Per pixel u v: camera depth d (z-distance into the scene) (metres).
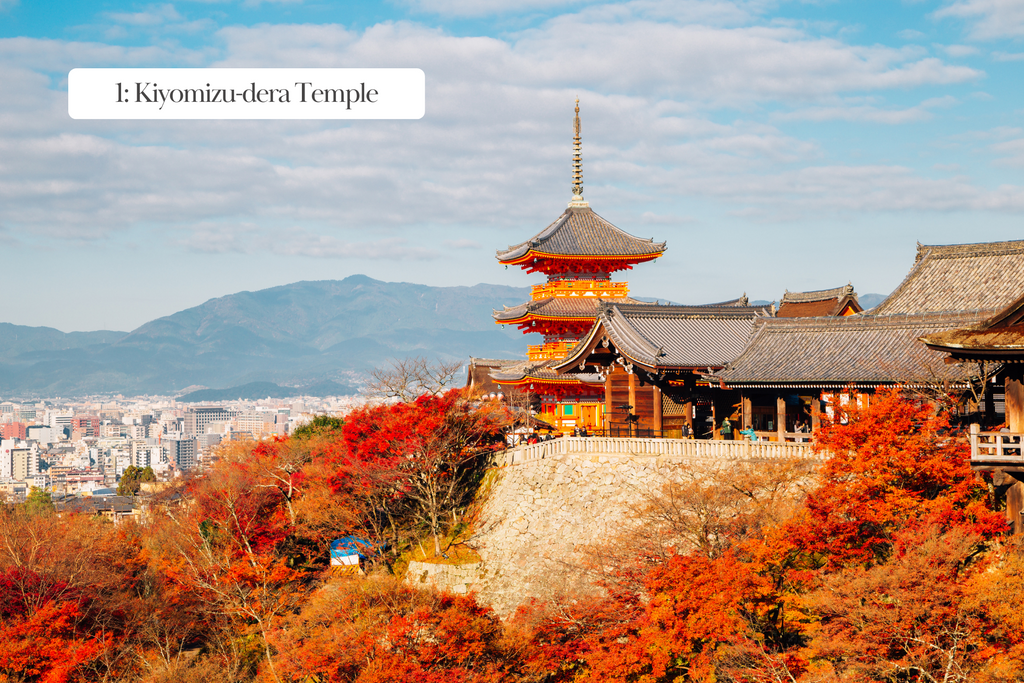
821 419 46.25
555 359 80.38
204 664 50.62
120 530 69.50
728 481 43.62
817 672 33.31
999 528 34.09
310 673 42.19
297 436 80.50
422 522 60.66
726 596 36.53
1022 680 28.80
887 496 37.19
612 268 87.25
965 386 46.50
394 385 66.69
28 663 48.78
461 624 40.22
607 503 50.56
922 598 30.52
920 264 64.88
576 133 92.50
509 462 58.09
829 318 56.34
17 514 74.75
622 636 40.59
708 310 68.44
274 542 62.22
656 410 63.00
